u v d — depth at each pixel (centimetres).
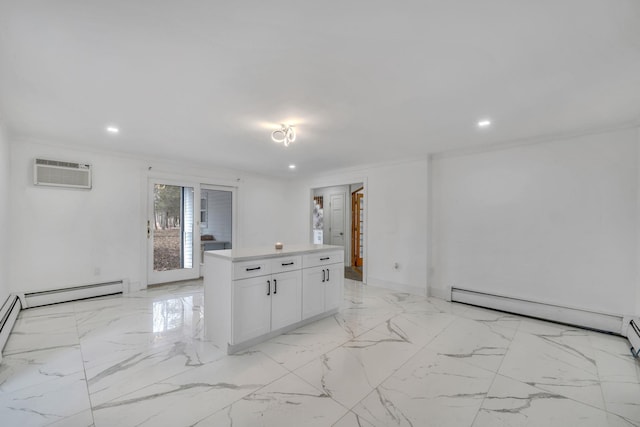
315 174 596
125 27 143
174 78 196
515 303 337
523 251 339
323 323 307
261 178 609
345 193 693
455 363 223
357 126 293
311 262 303
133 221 425
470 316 331
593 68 180
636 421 159
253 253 263
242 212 577
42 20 136
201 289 437
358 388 189
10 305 295
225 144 367
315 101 233
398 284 449
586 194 300
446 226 405
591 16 134
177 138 340
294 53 167
